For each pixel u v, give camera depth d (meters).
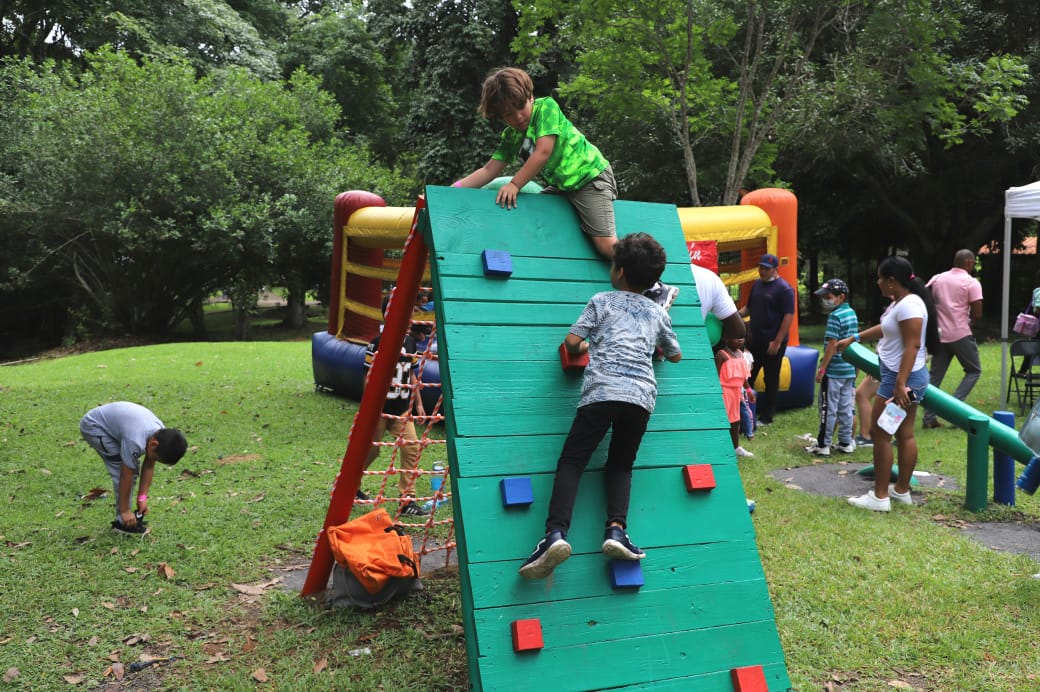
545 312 3.91
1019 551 5.39
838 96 14.44
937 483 7.14
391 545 4.59
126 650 4.11
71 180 23.41
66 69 26.16
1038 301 10.34
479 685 3.06
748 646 3.38
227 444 8.55
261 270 26.64
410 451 6.22
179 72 24.56
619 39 13.66
